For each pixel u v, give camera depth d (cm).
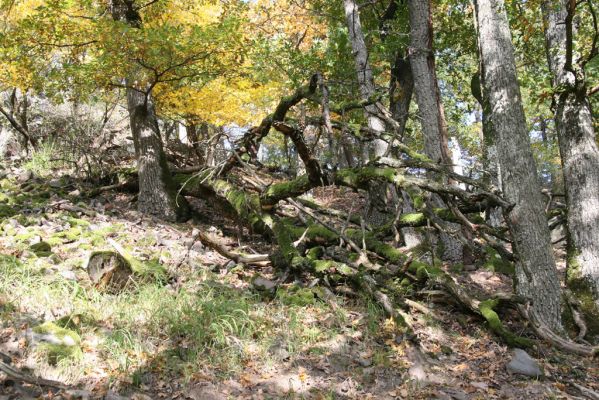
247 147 862
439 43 1460
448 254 1059
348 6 1059
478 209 811
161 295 611
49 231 822
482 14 780
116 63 890
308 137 1217
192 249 853
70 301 562
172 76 1009
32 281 586
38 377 429
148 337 527
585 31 931
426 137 1055
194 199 1202
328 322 632
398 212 788
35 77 978
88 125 1320
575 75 797
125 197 1153
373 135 825
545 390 559
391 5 1345
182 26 936
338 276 742
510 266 1014
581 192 805
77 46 972
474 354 629
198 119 1409
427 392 525
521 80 1091
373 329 630
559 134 849
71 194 1091
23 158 1367
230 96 1302
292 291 705
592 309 754
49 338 470
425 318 688
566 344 666
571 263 804
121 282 624
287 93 1408
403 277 771
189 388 466
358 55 1041
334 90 1129
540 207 736
